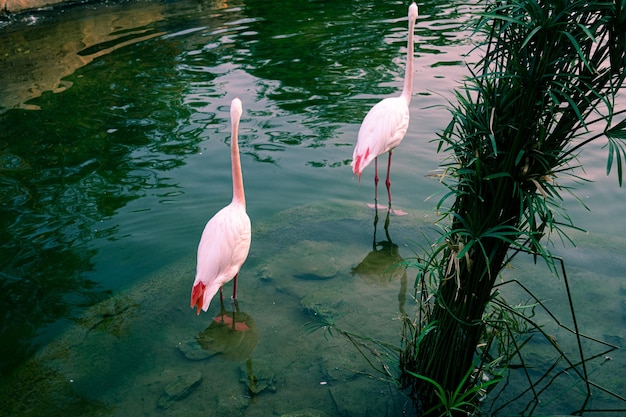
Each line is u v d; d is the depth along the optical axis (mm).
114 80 8719
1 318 4164
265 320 4102
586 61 2211
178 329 4047
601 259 4645
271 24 11484
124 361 3725
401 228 5328
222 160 6504
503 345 3416
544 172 2615
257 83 8523
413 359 3377
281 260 4879
